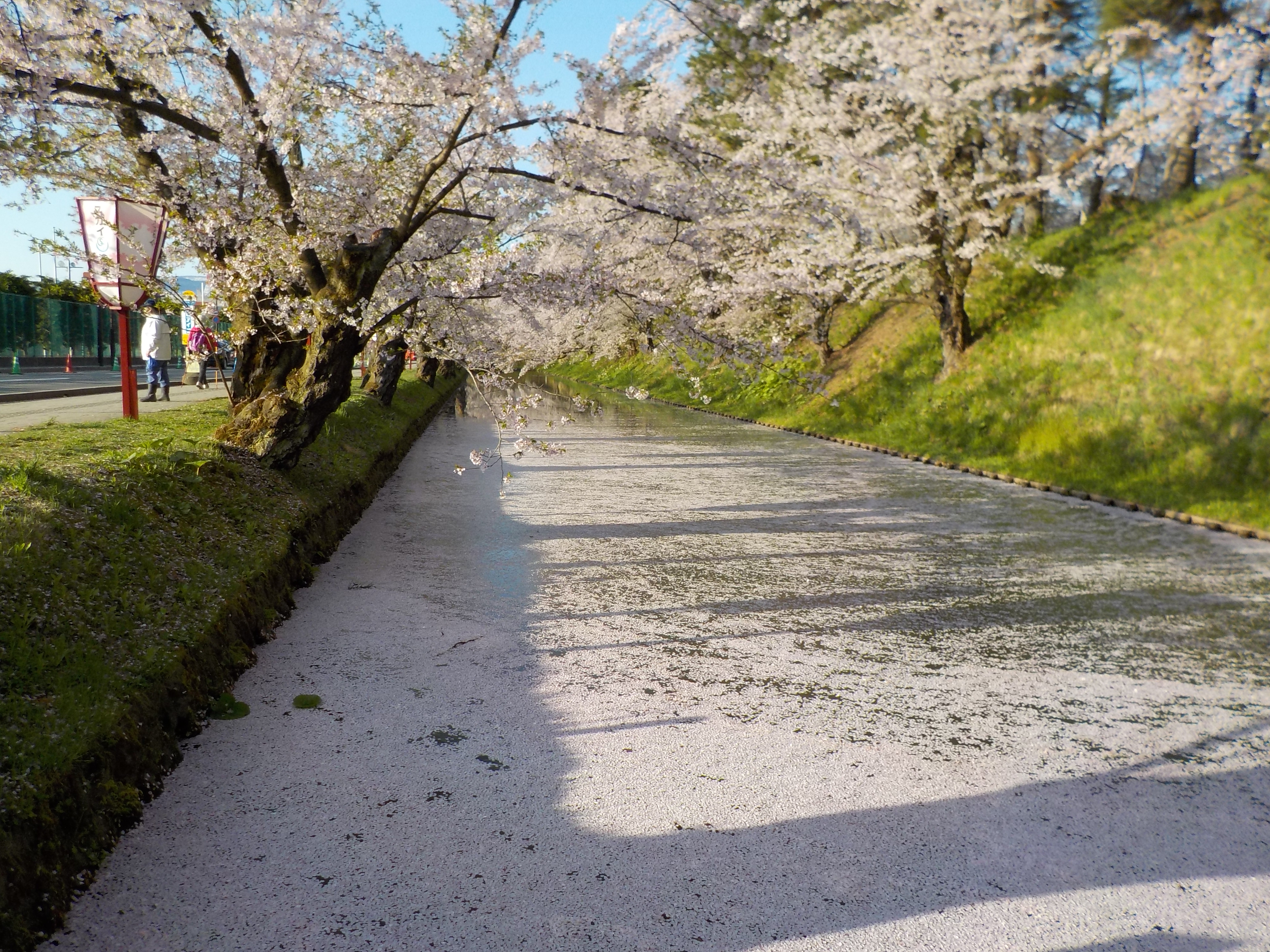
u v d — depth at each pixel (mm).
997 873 2688
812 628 5371
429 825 2850
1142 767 3510
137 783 2867
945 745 3670
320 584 5965
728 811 3021
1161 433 11930
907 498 10797
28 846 2205
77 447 6195
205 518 5266
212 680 3760
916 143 16797
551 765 3346
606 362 41438
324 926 2295
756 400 23516
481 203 7824
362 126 7391
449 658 4570
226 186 7355
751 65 9383
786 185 7617
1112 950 2326
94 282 8125
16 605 3197
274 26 5938
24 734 2537
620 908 2426
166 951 2156
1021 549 7930
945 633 5336
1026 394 15016
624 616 5523
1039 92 17562
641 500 10305
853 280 16969
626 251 8938
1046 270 17000
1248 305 13031
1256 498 9719
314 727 3590
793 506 10109
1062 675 4617
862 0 16703
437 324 7949
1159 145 15977
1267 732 3908
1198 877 2711
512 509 9539
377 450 11258
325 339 6910
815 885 2580
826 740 3678
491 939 2271
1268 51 14312
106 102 6578
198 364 19906
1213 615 5883
